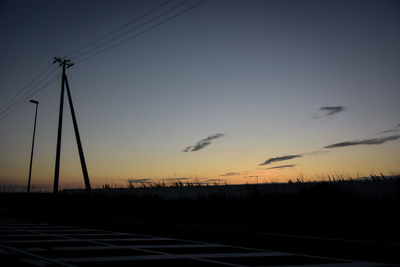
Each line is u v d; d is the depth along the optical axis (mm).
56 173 23469
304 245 9734
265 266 6441
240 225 15945
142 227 15289
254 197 20188
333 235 12008
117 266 6184
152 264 6473
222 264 6613
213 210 21062
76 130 23031
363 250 8781
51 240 10109
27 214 25828
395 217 13703
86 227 15133
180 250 8477
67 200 34281
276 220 17094
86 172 22219
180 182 27625
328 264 6742
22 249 8141
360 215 14766
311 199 17500
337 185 17859
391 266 6598
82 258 6992
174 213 22281
